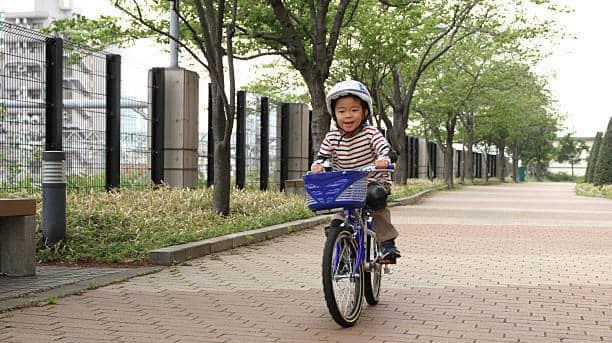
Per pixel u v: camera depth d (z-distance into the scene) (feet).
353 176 16.48
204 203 40.75
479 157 219.41
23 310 18.22
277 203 47.50
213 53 37.96
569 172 328.90
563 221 51.47
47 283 21.81
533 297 21.03
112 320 17.30
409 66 90.58
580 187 128.57
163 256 26.25
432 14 75.61
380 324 17.31
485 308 19.35
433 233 40.70
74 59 38.96
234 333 16.20
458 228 44.16
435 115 118.93
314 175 16.71
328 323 17.34
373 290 19.40
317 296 20.80
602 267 27.53
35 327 16.47
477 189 126.93
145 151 46.06
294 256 29.37
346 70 76.28
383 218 18.70
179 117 47.80
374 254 19.22
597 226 47.16
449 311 18.92
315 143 52.95
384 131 92.17
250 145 59.06
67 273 23.80
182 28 51.16
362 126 18.25
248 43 56.13
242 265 26.66
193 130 49.21
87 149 40.01
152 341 15.39
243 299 20.20
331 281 16.24
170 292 21.07
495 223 48.49
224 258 28.45
